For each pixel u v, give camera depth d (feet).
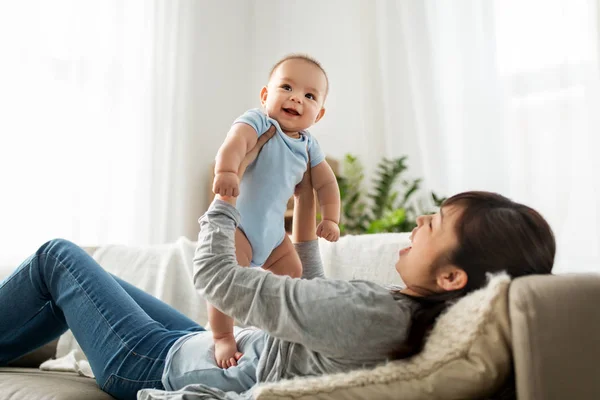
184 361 3.25
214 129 11.05
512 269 2.58
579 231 8.04
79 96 8.53
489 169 8.84
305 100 3.71
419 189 9.53
